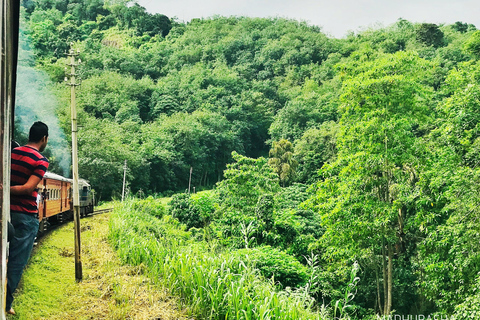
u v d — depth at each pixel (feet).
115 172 152.25
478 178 47.85
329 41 501.97
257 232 74.23
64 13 520.01
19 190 14.20
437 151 57.52
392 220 69.41
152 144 219.00
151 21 562.25
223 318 21.22
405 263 80.12
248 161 91.45
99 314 19.95
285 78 436.76
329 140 194.39
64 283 24.45
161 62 451.94
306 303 23.31
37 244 33.63
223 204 84.53
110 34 506.07
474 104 50.37
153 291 23.72
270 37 559.79
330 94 327.67
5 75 9.23
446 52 275.39
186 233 55.67
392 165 62.64
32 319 18.38
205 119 290.15
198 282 22.63
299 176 188.03
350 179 63.77
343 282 69.41
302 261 76.89
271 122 347.15
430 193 58.80
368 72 66.23
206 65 463.83
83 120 170.60
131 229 40.78
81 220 59.62
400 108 65.82
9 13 10.31
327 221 64.08
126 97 291.58
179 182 240.73
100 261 30.09
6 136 9.90
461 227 46.83
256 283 24.17
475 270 46.26
